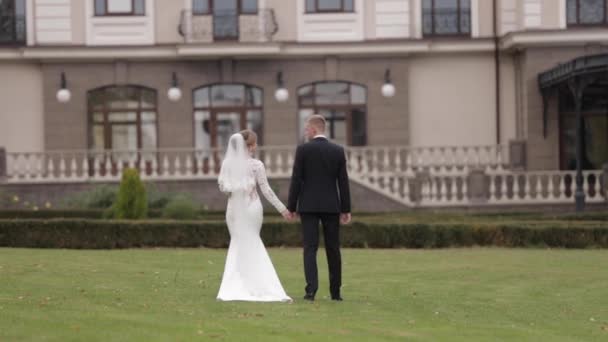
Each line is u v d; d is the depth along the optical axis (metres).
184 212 28.06
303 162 14.86
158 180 34.91
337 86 37.06
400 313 14.23
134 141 37.06
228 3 36.50
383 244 24.41
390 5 36.88
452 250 23.70
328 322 13.02
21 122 37.00
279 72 36.84
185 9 36.56
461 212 32.47
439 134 37.28
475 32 37.03
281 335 11.88
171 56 36.59
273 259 21.27
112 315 12.98
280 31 36.84
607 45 35.38
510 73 37.22
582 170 34.88
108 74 36.88
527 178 34.38
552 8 35.56
